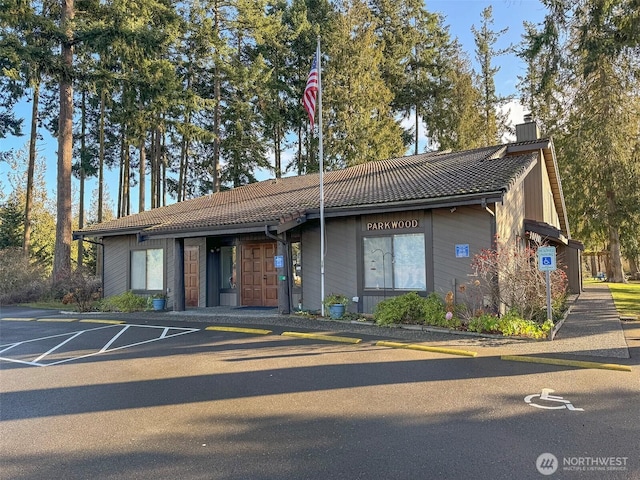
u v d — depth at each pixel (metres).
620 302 15.46
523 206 13.89
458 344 8.12
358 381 5.98
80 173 29.06
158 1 22.41
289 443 4.06
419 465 3.57
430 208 10.76
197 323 11.49
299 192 15.79
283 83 29.83
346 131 27.86
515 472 3.43
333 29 29.22
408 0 35.34
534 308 9.70
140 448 4.02
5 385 6.21
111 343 9.17
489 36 36.88
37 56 17.20
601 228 26.09
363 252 11.97
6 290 19.92
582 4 11.26
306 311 12.19
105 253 18.03
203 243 15.48
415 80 35.19
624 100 21.92
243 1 24.84
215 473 3.51
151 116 23.44
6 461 3.81
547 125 28.61
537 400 5.11
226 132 30.11
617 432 4.16
